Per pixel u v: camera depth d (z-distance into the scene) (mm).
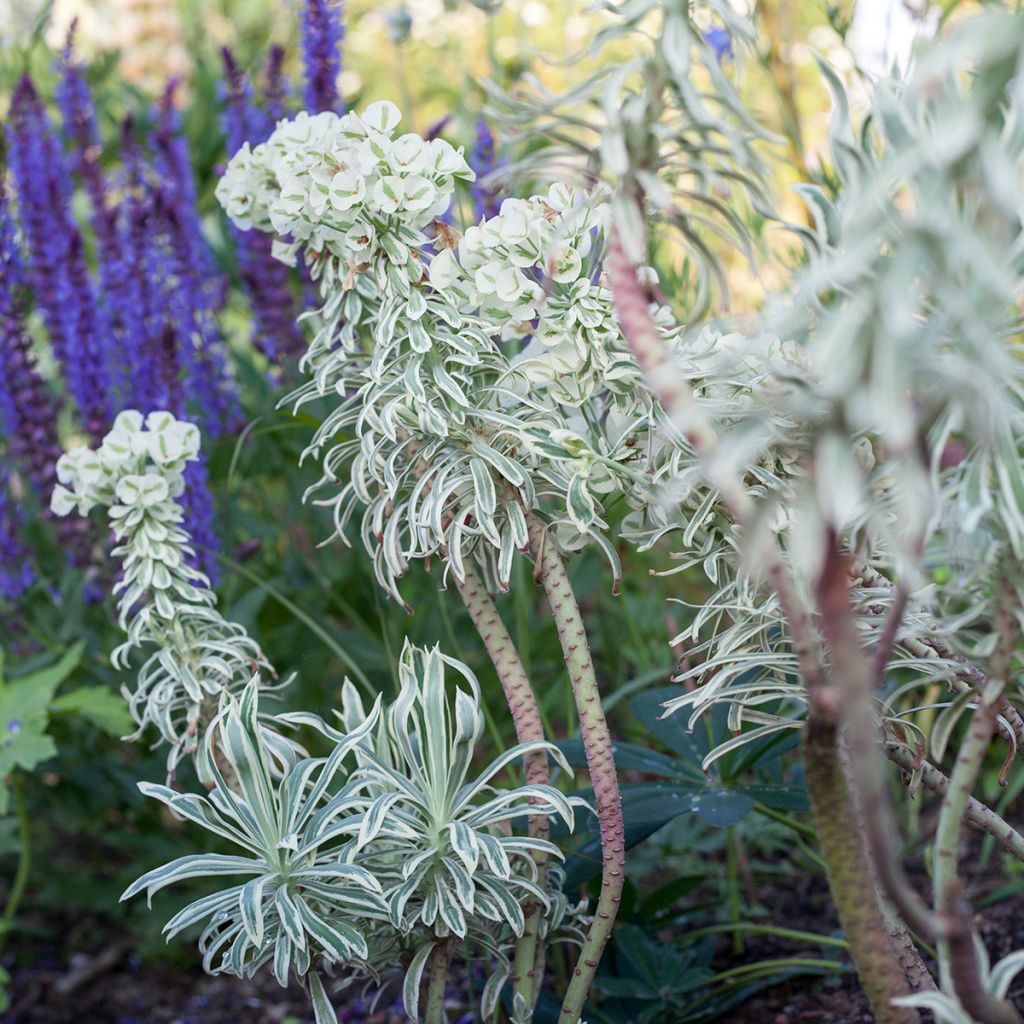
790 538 1005
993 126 877
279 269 1419
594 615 1605
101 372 1426
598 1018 1176
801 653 891
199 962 1427
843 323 854
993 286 836
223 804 1036
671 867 1367
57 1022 1361
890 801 1377
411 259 1044
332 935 1007
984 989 909
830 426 858
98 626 1472
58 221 1415
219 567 1404
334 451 1116
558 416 1052
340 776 1330
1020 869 1297
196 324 1460
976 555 928
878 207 876
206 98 1908
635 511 1085
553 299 1030
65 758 1458
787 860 1414
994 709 899
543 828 1068
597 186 1000
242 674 1143
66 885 1448
